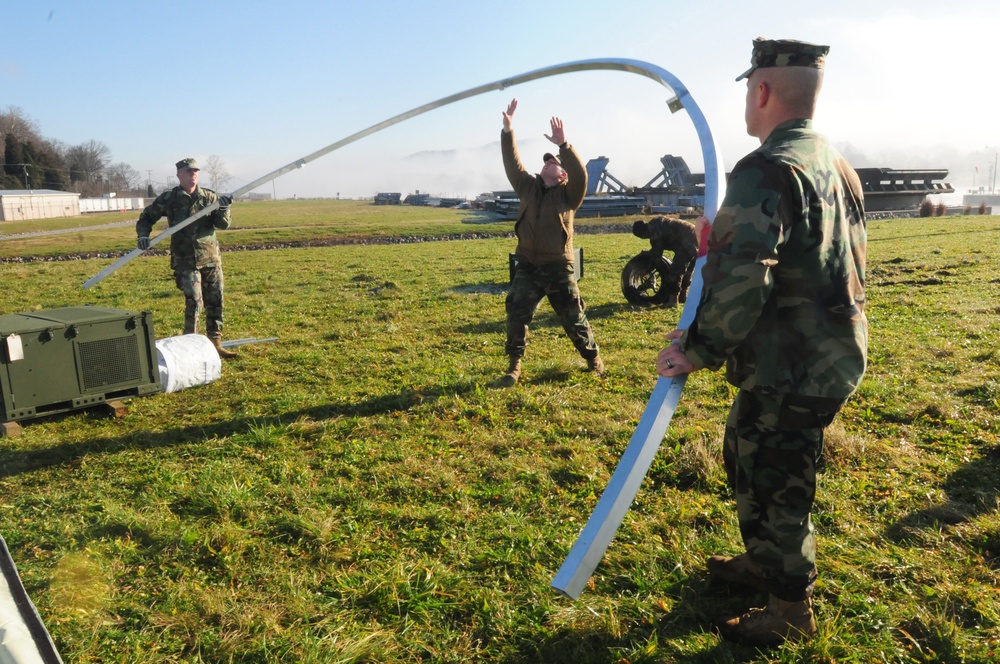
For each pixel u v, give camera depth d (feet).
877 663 8.30
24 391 18.53
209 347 23.52
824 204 7.54
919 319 29.71
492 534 11.96
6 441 17.66
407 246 103.65
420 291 47.03
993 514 11.87
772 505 8.20
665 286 35.12
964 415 17.16
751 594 9.71
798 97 7.94
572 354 25.72
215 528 12.24
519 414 18.63
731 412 8.89
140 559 11.53
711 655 8.57
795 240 7.48
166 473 15.19
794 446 7.98
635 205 172.04
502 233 132.67
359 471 15.08
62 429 18.78
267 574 10.93
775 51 7.95
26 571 11.17
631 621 9.33
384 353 27.32
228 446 16.90
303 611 9.87
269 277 60.85
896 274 45.70
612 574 10.56
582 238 109.50
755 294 7.10
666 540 11.52
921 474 13.71
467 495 13.65
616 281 48.19
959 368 21.38
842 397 7.79
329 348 28.76
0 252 99.50
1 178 357.61
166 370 22.04
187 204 25.39
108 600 10.28
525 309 21.49
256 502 13.43
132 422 19.30
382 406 19.89
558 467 14.89
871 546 10.84
